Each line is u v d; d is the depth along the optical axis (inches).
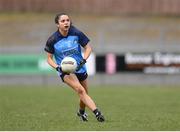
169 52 3152.1
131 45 3230.8
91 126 1309.1
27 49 3255.4
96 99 2242.9
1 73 3221.0
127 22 3924.7
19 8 4138.8
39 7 4146.2
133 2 4119.1
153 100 2193.7
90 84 3154.5
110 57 3154.5
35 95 2460.6
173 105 1968.5
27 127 1306.6
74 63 1312.7
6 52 3272.6
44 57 3223.4
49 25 3878.0
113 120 1445.6
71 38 1348.4
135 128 1273.4
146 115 1598.2
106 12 4094.5
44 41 3730.3
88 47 1360.7
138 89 2839.6
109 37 3730.3
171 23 3914.9
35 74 3221.0
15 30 3831.2
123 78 3159.5
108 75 3152.1
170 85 3142.2
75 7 4133.9
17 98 2300.7
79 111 1443.2
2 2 4138.8
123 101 2146.9
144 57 3157.0
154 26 3868.1
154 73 3154.5
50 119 1488.7
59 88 2935.5
